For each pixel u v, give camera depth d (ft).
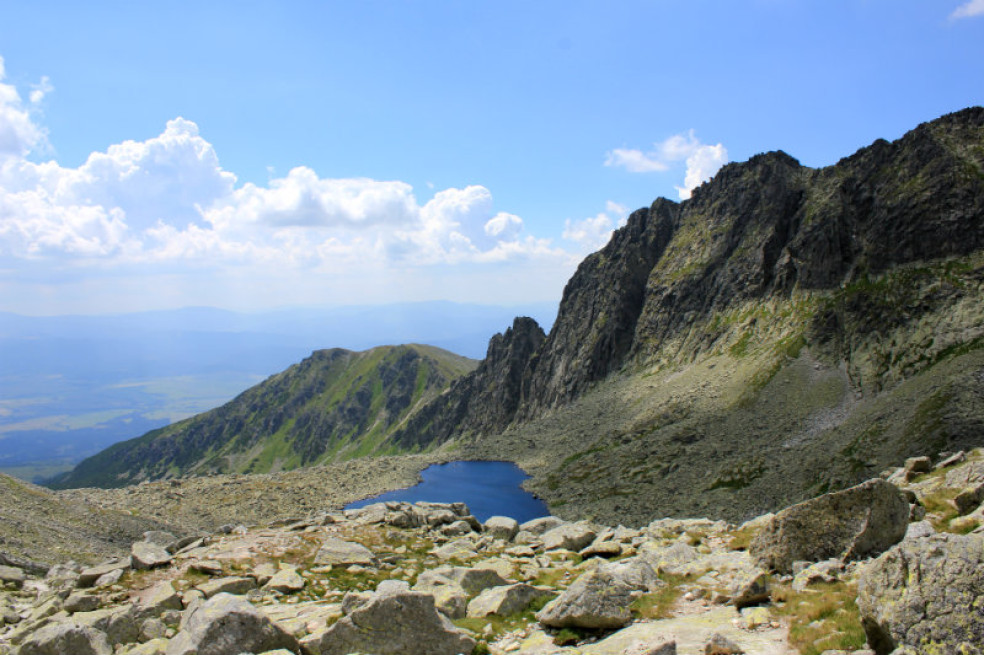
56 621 96.99
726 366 591.78
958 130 584.81
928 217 534.37
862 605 54.13
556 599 83.20
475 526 194.59
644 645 65.92
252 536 159.12
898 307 492.95
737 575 87.56
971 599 44.75
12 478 293.84
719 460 424.05
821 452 375.86
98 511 283.79
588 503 430.61
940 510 98.17
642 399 634.02
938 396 361.71
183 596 106.32
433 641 73.15
